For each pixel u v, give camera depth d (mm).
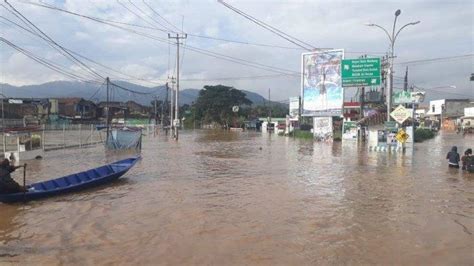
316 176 20125
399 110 31250
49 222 11688
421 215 12359
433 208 13258
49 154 31391
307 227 11109
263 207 13422
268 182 18406
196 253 9125
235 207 13438
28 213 12711
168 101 122188
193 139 56500
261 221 11719
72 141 45906
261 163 25906
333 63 49562
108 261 8672
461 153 31875
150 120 98000
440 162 25906
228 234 10492
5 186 13617
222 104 116312
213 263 8539
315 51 50531
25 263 8570
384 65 48500
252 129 99750
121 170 18469
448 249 9336
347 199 14609
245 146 42031
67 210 13086
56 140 47656
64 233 10648
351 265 8398
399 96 37625
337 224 11391
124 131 35812
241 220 11828
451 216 12250
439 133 75312
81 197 15031
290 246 9562
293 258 8805
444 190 16297
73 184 16141
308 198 14812
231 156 30797
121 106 108938
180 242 9875
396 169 22547
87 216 12359
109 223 11578
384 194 15500
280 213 12625
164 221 11758
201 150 36719
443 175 20250
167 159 28422
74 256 8977
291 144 45125
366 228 11000
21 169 22562
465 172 21203
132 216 12328
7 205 13750
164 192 16047
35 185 15227
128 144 35656
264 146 41938
